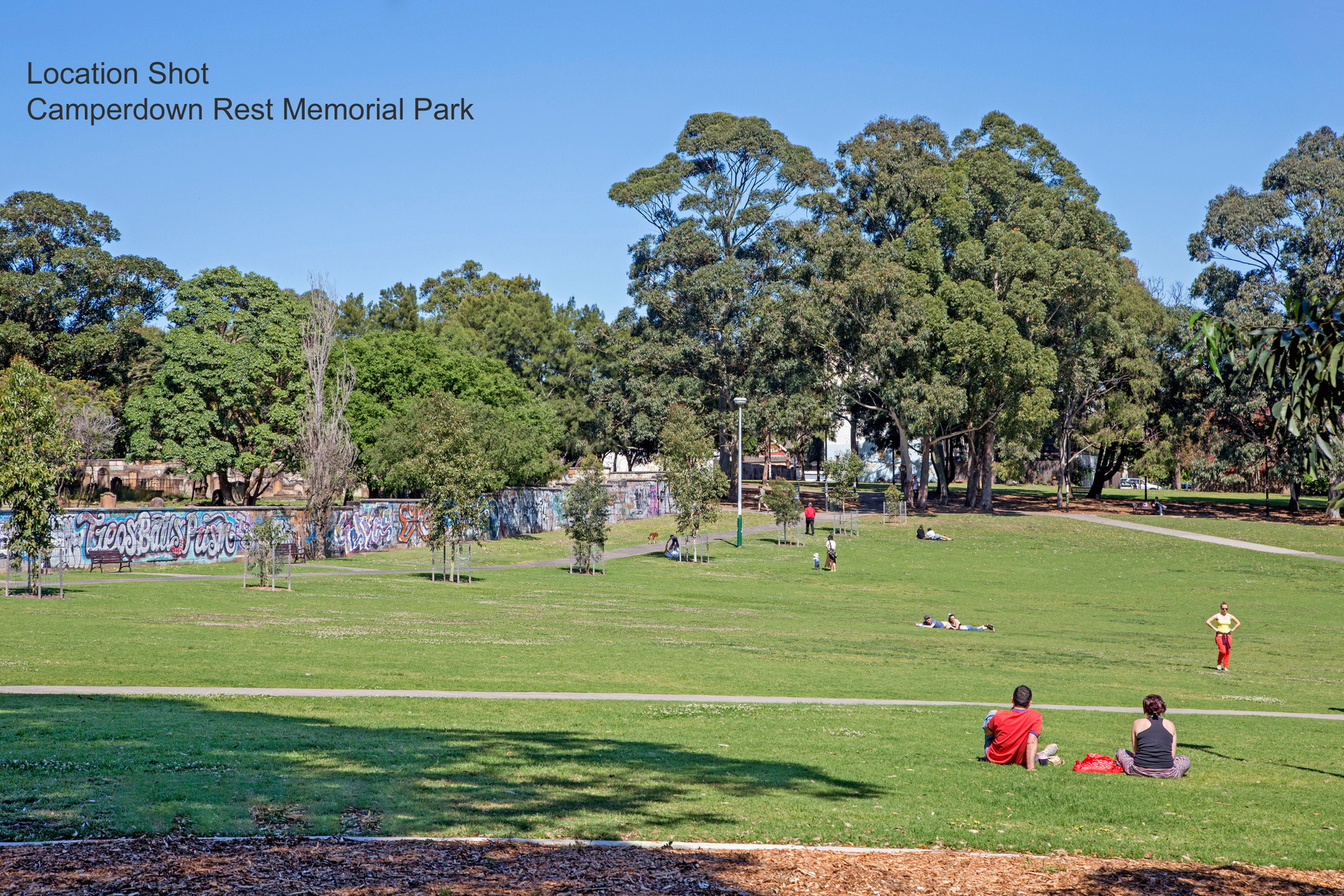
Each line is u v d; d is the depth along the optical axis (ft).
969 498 288.71
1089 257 244.63
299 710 51.78
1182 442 297.53
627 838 32.40
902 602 143.84
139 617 86.22
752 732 51.47
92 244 267.80
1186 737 55.57
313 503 164.86
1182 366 272.31
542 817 33.94
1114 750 50.29
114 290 265.54
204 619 87.51
